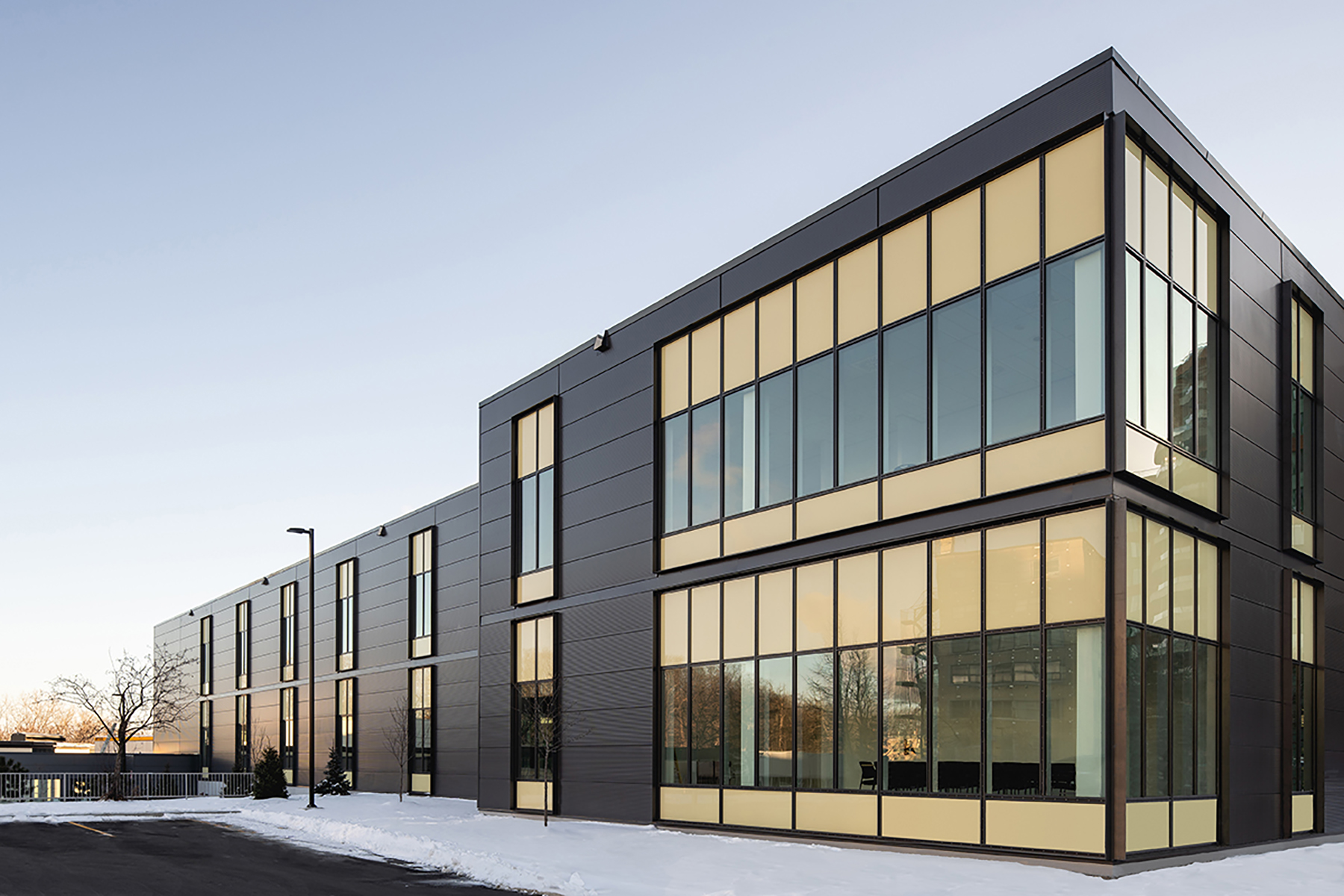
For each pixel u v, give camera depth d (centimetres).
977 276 1998
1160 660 1828
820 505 2283
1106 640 1708
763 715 2384
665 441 2803
